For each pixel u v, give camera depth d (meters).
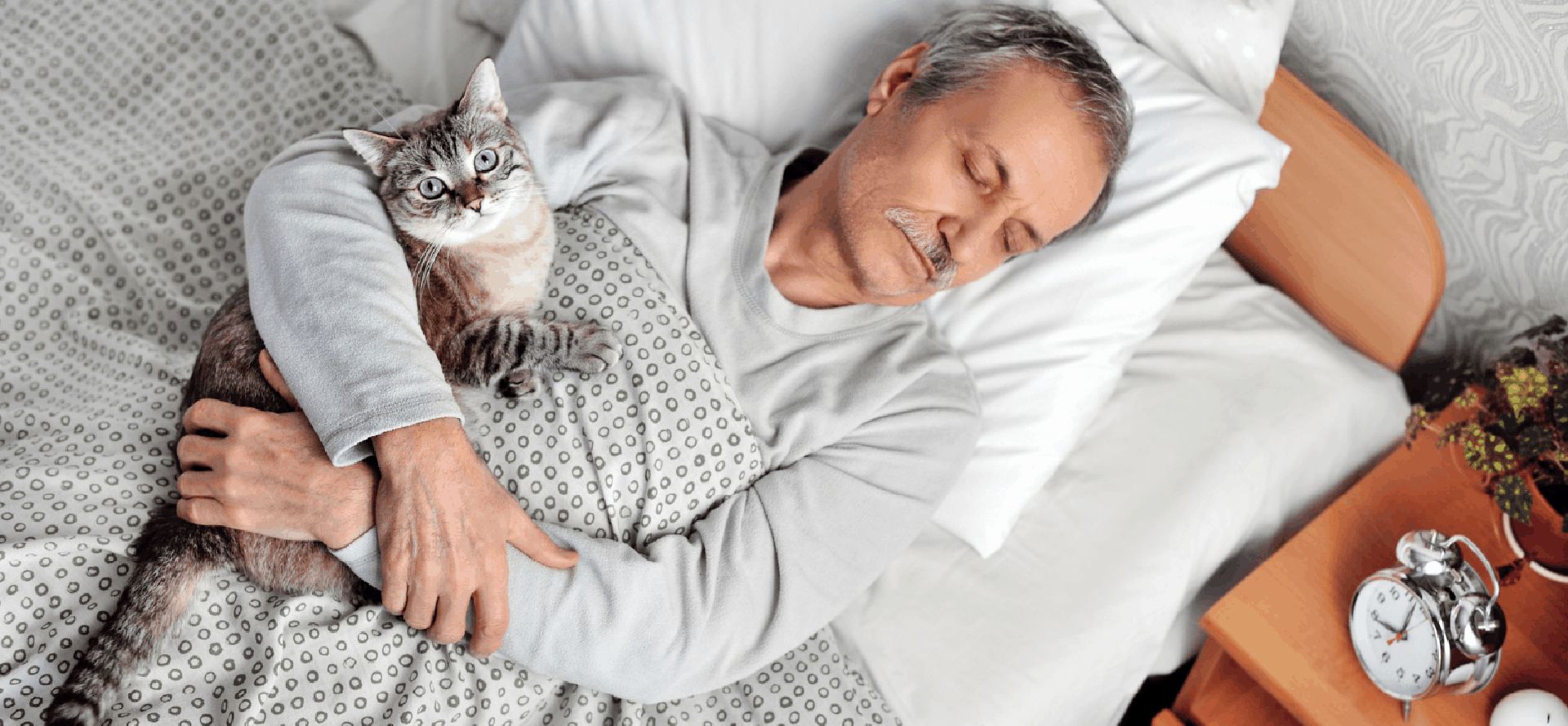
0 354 1.21
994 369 1.32
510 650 1.04
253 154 1.40
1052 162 1.08
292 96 1.42
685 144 1.31
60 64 1.44
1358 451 1.42
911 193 1.11
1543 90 1.20
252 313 1.09
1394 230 1.32
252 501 0.99
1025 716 1.20
